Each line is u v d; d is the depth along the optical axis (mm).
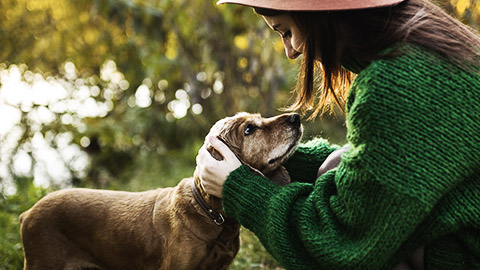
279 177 2730
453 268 1969
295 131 2764
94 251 2979
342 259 1849
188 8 6371
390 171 1775
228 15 6074
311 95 2434
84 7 8133
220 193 2275
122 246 2887
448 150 1761
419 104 1780
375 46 1911
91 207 2988
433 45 1858
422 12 1952
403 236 1778
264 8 2029
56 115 8680
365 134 1828
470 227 1891
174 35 7367
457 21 2021
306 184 2133
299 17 2055
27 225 2990
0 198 5758
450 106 1781
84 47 8914
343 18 1971
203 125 8070
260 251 3887
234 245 2836
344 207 1906
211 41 6895
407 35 1869
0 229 4379
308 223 1951
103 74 9422
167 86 8617
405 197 1757
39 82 9172
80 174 8016
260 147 2750
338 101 2473
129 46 8016
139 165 7660
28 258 2994
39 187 5688
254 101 7527
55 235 2975
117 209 2953
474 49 1920
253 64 6566
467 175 1800
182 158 7695
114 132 8391
